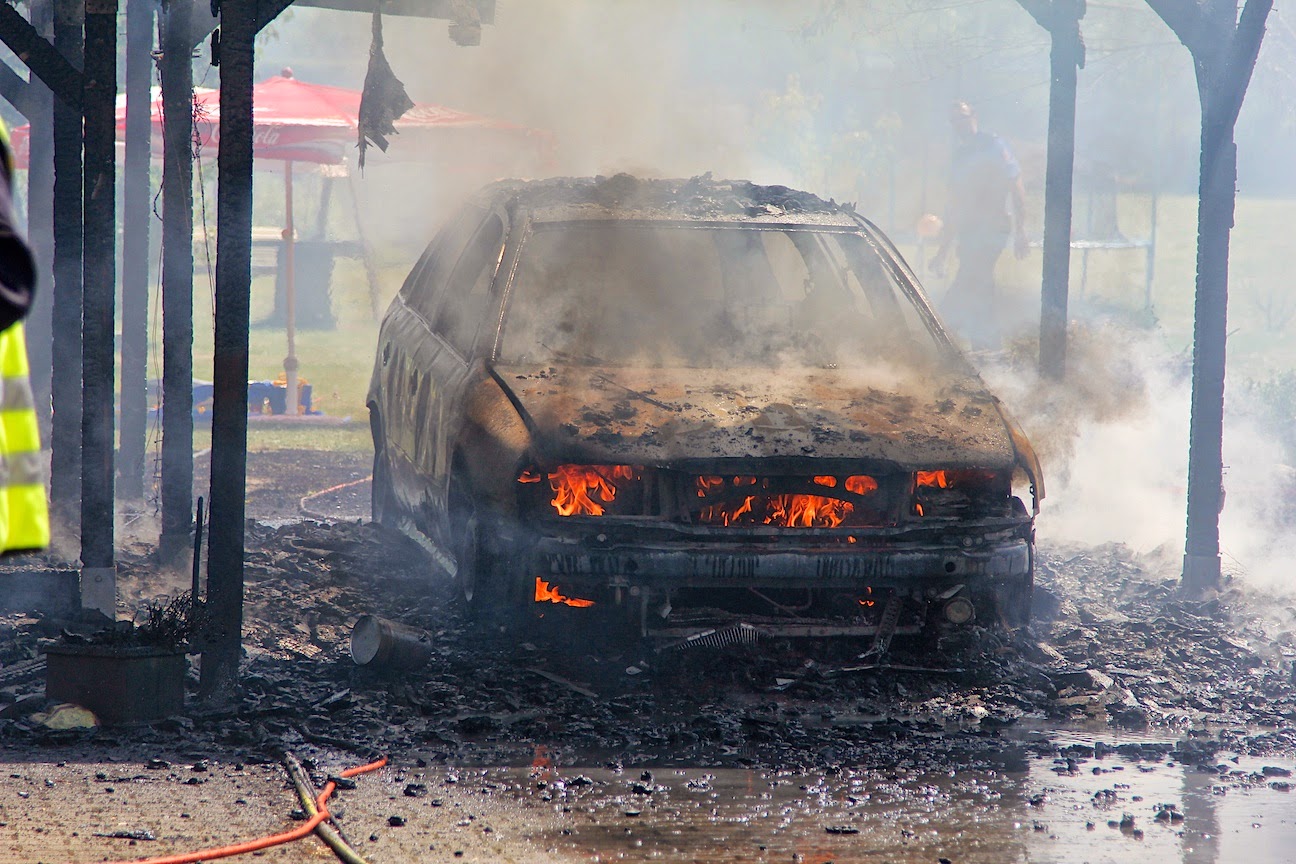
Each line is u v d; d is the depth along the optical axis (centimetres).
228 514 1855
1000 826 1448
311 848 1329
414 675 1961
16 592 2309
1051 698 1973
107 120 2120
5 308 660
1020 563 2048
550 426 1988
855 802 1520
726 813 1471
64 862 1259
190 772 1584
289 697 1870
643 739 1741
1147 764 1694
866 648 2073
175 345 2650
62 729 1716
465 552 2153
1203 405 2581
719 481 1970
